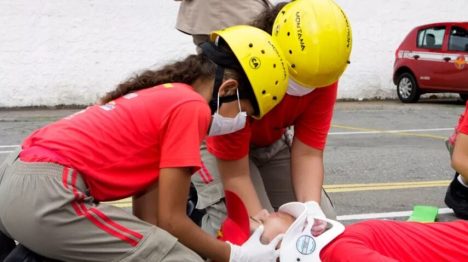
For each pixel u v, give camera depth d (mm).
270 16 2793
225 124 2500
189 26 3457
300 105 2891
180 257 2354
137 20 13211
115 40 13156
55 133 2373
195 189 3473
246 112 2512
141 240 2328
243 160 2883
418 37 13812
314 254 2379
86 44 12992
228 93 2455
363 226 2490
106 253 2303
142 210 2623
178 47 13500
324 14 2594
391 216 4797
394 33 15273
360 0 15016
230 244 2541
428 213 4676
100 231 2287
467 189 4355
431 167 6664
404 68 14156
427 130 9656
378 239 2447
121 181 2365
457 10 15586
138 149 2369
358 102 14711
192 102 2381
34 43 12680
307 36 2566
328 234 2418
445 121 10836
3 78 12586
